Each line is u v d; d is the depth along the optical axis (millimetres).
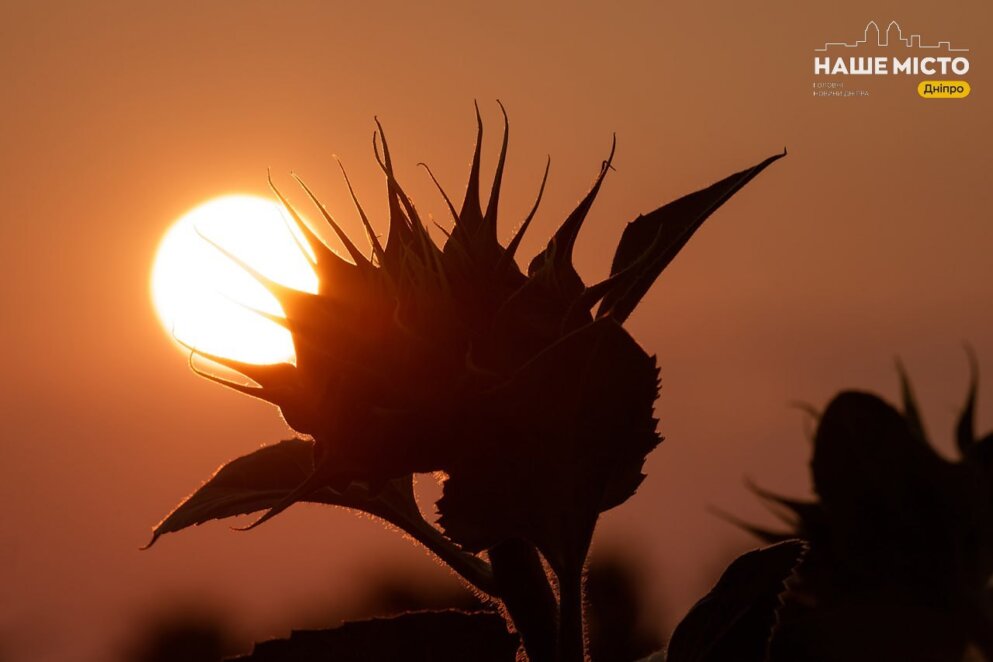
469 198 1592
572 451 1512
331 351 1524
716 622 1551
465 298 1534
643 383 1501
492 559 1549
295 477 1664
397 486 1619
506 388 1501
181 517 1647
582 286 1554
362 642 1540
